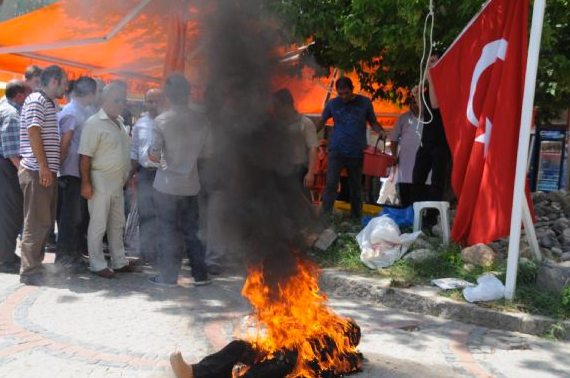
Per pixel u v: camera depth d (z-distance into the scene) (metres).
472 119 5.53
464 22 6.69
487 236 5.32
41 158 5.25
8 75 9.55
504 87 5.16
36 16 6.04
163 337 4.13
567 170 11.95
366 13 6.70
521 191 4.78
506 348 4.18
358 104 7.34
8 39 7.34
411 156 7.71
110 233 5.94
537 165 12.94
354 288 5.41
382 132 7.50
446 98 5.74
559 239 6.46
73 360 3.68
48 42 6.60
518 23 5.12
